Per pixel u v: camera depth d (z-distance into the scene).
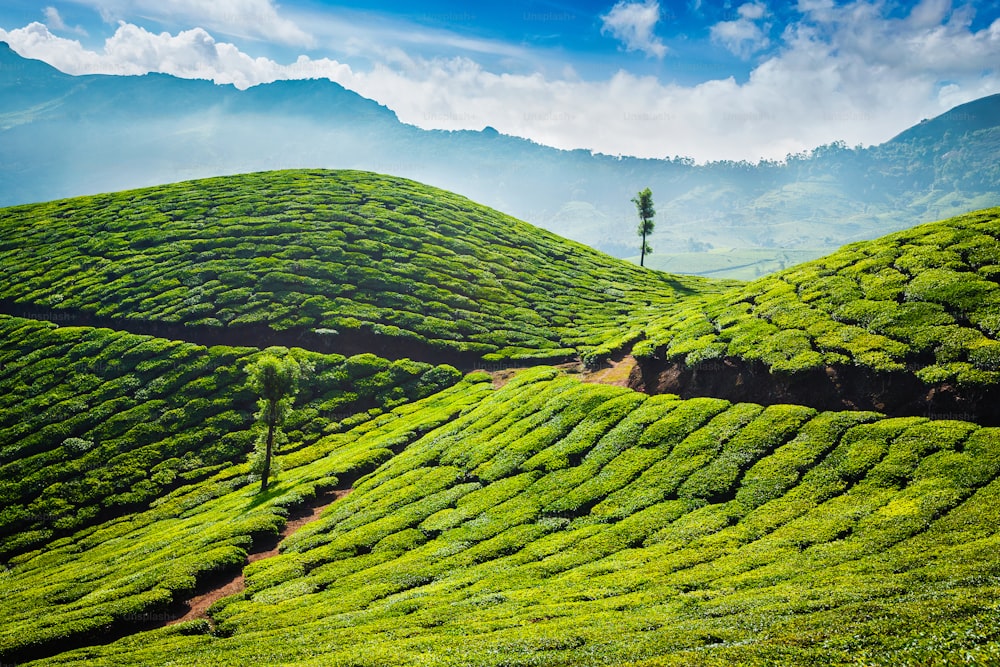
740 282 169.25
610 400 67.56
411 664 30.12
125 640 44.09
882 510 39.53
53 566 64.44
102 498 76.81
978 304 53.50
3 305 117.44
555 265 155.62
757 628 27.75
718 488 48.09
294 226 142.62
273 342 107.38
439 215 165.25
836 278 69.31
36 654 43.41
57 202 165.62
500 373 100.06
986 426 44.97
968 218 69.69
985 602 24.83
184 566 53.88
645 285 152.00
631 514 48.81
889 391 51.12
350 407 94.94
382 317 114.75
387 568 48.97
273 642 38.81
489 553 48.34
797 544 38.84
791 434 50.81
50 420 88.62
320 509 66.44
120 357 101.06
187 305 113.88
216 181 175.88
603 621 33.03
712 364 64.31
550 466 59.16
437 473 64.50
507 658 29.16
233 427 89.25
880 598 29.00
